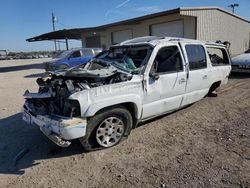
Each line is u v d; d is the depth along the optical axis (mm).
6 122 5414
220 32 17500
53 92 3781
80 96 3385
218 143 3984
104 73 3846
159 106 4520
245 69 10500
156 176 3107
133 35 18828
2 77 14805
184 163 3393
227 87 8523
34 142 4285
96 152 3814
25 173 3307
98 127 3727
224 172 3141
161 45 4488
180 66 4859
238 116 5328
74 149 3947
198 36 14812
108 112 3740
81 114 3395
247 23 22891
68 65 13297
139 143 4082
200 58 5426
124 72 4051
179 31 15414
